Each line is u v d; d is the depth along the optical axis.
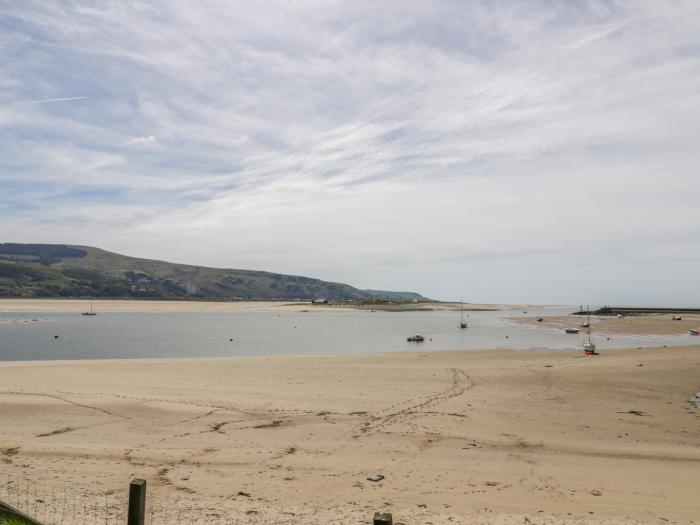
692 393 26.34
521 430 19.17
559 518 10.78
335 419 20.53
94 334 78.06
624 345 61.66
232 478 13.32
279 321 127.44
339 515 10.77
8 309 154.00
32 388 26.23
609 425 20.14
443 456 15.67
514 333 85.38
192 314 159.50
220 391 26.06
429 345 63.47
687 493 12.44
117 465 14.36
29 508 10.47
